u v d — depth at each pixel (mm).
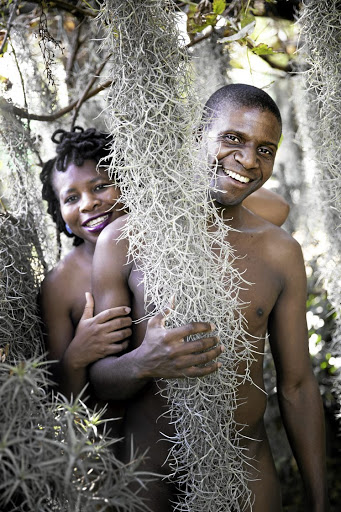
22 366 1212
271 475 1887
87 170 2059
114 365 1742
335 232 2281
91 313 1895
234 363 1710
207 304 1602
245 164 1721
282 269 1876
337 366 2363
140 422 1816
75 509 1243
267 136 1746
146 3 1546
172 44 1590
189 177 1584
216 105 1786
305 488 1966
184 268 1568
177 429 1690
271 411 3064
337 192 2035
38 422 1283
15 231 2037
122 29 1557
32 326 1894
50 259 2301
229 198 1757
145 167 1560
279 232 1914
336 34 1894
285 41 2895
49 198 2227
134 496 1271
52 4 2381
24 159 2217
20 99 2494
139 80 1544
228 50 2805
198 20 2162
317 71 1941
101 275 1846
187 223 1584
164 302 1600
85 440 1227
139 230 1626
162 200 1583
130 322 1824
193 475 1627
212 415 1625
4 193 2229
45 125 2611
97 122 3086
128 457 1812
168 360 1562
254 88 1793
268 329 1953
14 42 2486
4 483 1177
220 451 1640
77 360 1846
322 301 2973
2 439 1161
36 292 2041
